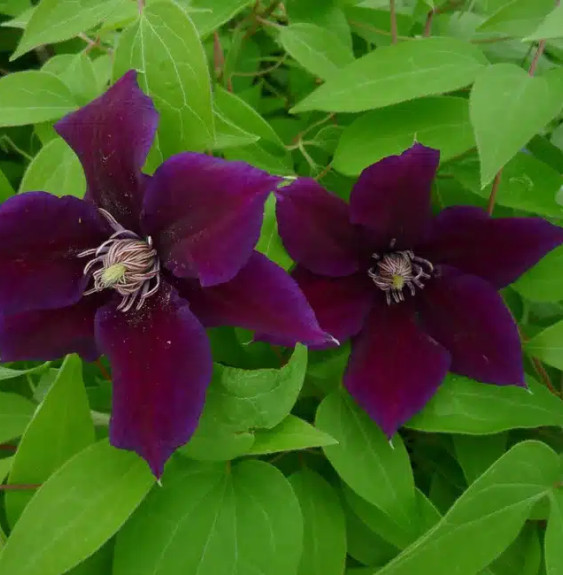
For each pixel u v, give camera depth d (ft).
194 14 1.06
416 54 0.99
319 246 0.92
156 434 0.76
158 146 0.90
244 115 1.05
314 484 0.95
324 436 0.83
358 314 0.94
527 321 1.12
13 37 1.30
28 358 0.83
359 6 1.27
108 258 0.83
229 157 1.05
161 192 0.80
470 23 1.27
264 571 0.82
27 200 0.80
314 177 1.10
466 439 1.00
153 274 0.83
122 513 0.79
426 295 0.96
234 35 1.18
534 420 0.92
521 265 0.94
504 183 1.01
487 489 0.87
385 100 0.97
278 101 1.30
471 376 0.93
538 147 1.15
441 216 0.95
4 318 0.82
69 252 0.84
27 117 0.97
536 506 0.95
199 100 0.87
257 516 0.84
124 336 0.81
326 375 0.97
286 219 0.90
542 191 1.00
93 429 0.85
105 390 0.95
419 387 0.91
